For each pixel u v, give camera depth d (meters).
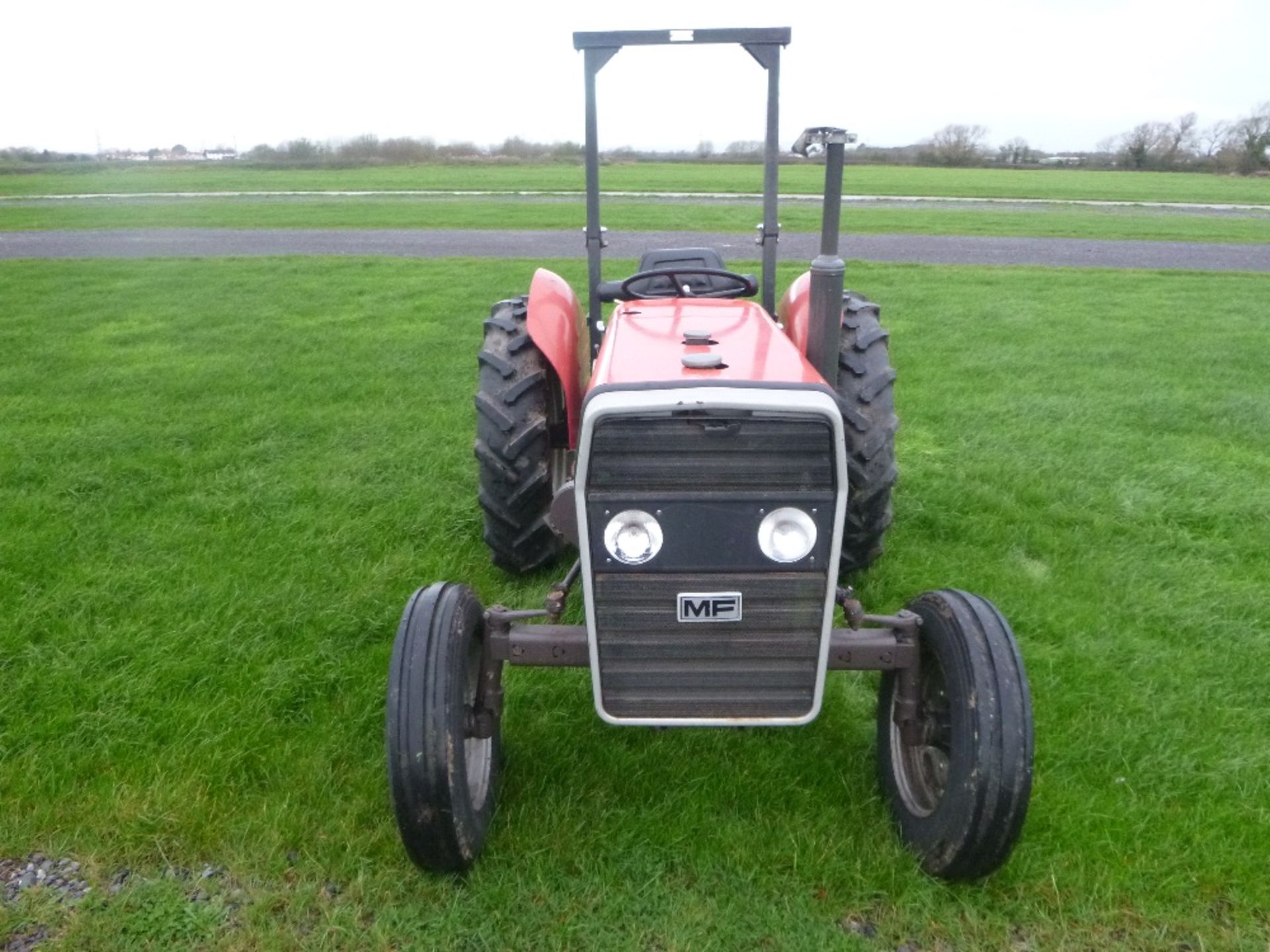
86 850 2.62
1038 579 4.08
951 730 2.42
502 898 2.44
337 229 17.66
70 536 4.43
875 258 14.14
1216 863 2.55
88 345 8.44
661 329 3.09
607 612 2.47
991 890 2.47
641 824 2.68
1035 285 11.81
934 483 5.03
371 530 4.48
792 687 2.53
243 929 2.38
